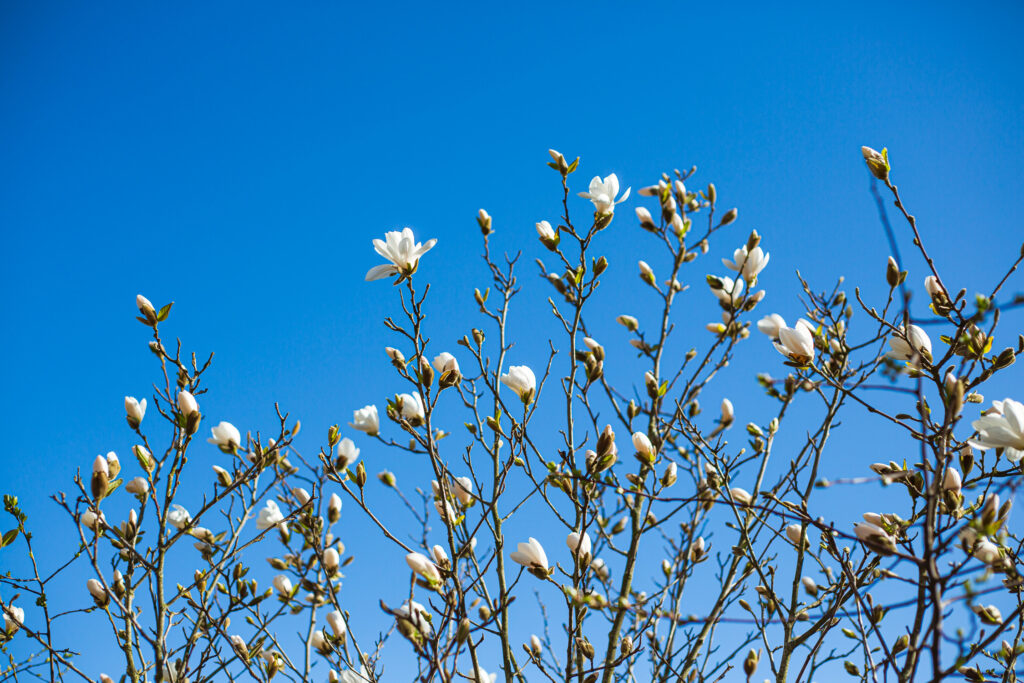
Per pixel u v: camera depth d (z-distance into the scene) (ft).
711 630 7.90
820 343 7.20
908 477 6.84
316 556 7.69
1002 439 6.69
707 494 7.97
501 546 7.59
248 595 7.98
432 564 7.21
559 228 8.07
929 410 6.81
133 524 7.70
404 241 7.60
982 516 6.43
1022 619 6.85
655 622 7.91
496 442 7.75
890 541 6.62
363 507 7.49
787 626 7.66
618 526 8.23
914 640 6.53
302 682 7.70
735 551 7.73
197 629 7.57
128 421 7.57
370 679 7.66
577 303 8.00
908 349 6.92
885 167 6.87
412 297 7.60
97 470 7.41
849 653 7.57
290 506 7.93
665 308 8.20
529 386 7.68
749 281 8.16
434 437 7.73
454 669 7.00
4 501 7.66
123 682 7.66
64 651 7.65
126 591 7.63
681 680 7.51
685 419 7.84
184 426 7.48
